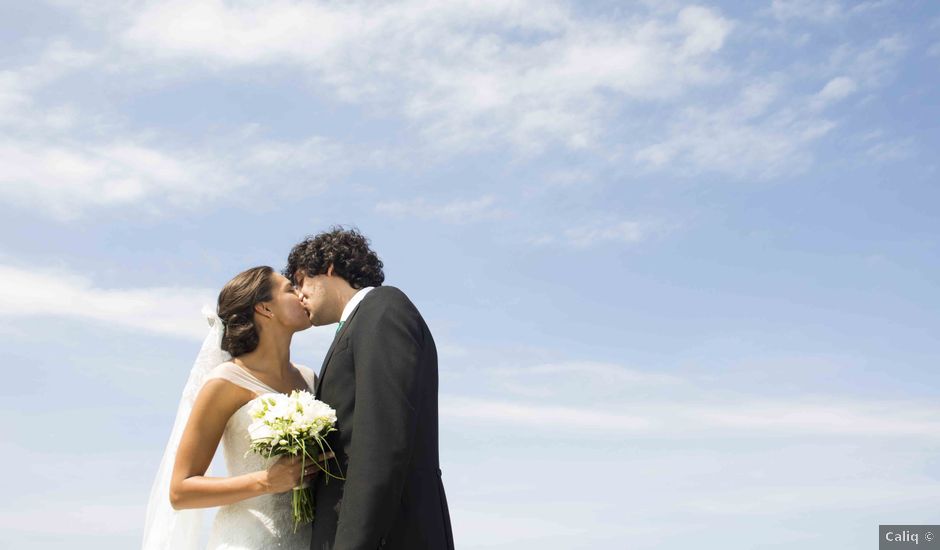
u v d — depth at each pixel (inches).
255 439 140.9
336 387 139.3
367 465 123.6
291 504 151.6
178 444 161.9
